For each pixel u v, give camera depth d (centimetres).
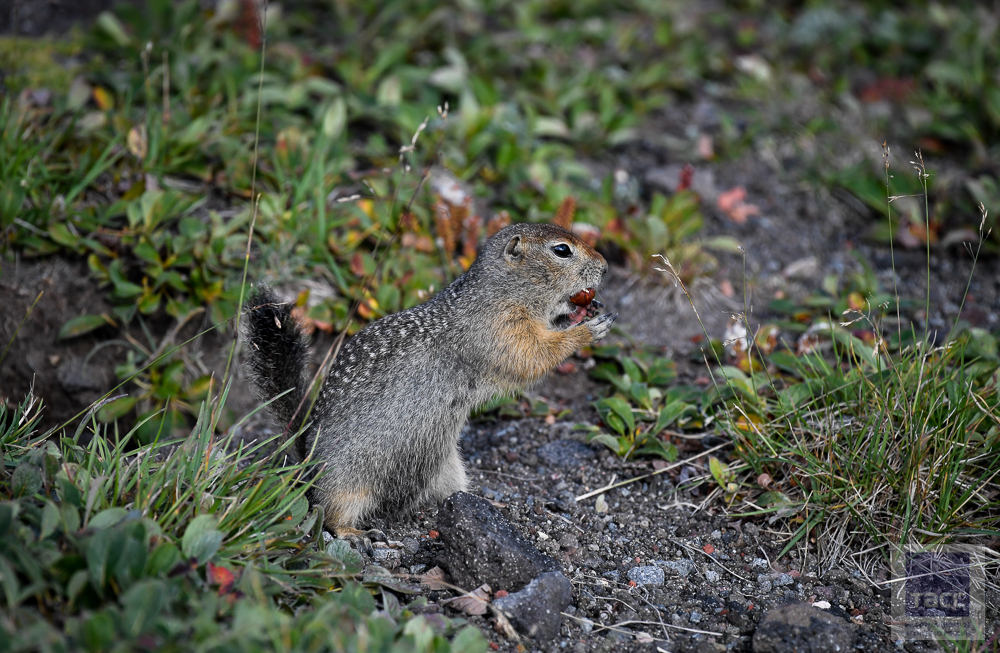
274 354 901
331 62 1605
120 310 1107
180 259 1129
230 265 1162
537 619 745
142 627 589
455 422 925
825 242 1417
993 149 1572
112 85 1412
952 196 1444
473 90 1532
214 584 664
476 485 980
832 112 1675
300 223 1201
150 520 682
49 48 1537
